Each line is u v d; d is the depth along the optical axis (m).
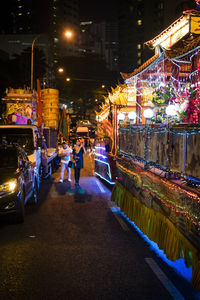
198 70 6.83
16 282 4.03
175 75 9.55
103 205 8.67
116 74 99.62
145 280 4.10
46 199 9.52
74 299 3.60
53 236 5.96
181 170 4.28
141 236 5.99
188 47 6.14
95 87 79.31
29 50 54.47
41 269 4.44
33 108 17.73
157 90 9.34
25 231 6.29
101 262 4.70
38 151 11.59
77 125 40.53
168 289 3.85
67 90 81.94
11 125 11.08
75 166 12.05
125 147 8.05
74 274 4.27
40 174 12.95
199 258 3.57
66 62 97.31
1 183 6.61
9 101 17.53
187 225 3.93
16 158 7.68
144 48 101.06
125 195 7.51
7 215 6.82
